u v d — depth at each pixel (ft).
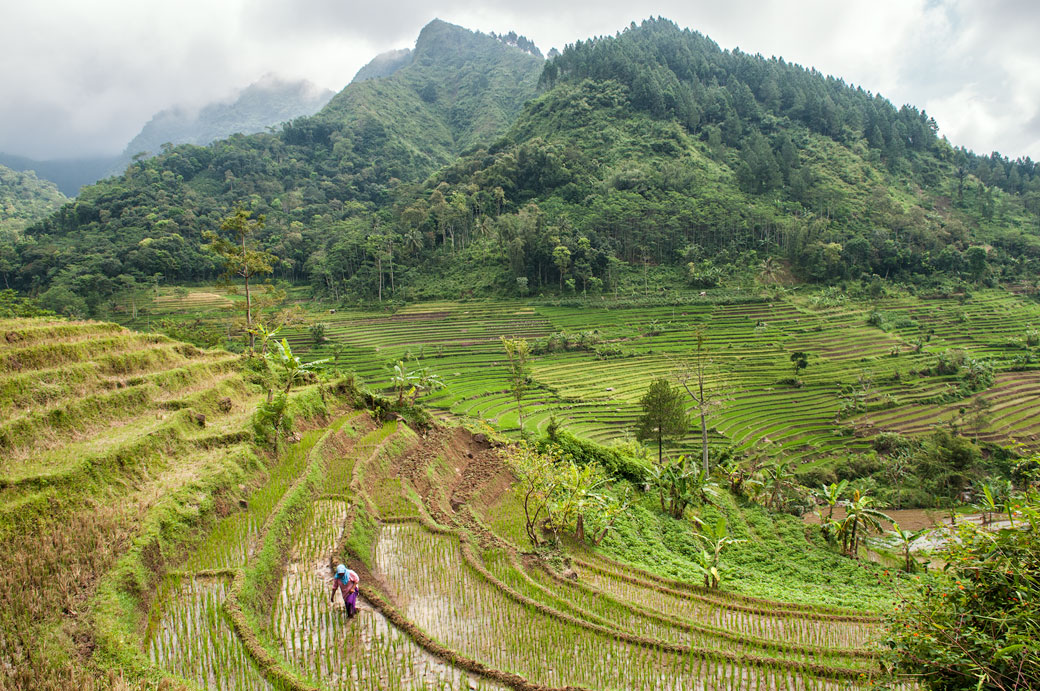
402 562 64.75
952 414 243.81
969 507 167.94
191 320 287.07
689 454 179.42
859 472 198.39
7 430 61.67
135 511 56.13
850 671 51.62
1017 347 307.99
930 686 38.91
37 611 41.14
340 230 466.29
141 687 37.11
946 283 384.47
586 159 497.05
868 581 101.09
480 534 76.07
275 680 40.24
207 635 44.14
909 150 619.26
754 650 57.57
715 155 527.40
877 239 412.16
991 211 500.74
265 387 110.01
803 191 474.08
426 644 48.16
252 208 504.02
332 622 50.14
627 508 108.78
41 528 48.42
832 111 605.31
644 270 384.88
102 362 86.07
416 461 99.50
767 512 134.41
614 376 252.21
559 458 115.55
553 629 54.08
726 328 313.12
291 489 73.20
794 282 381.60
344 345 276.82
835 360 286.87
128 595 46.42
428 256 408.46
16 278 350.64
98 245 374.02
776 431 223.10
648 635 57.77
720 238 410.93
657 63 644.69
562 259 348.38
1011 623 36.09
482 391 225.76
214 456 73.97
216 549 57.52
